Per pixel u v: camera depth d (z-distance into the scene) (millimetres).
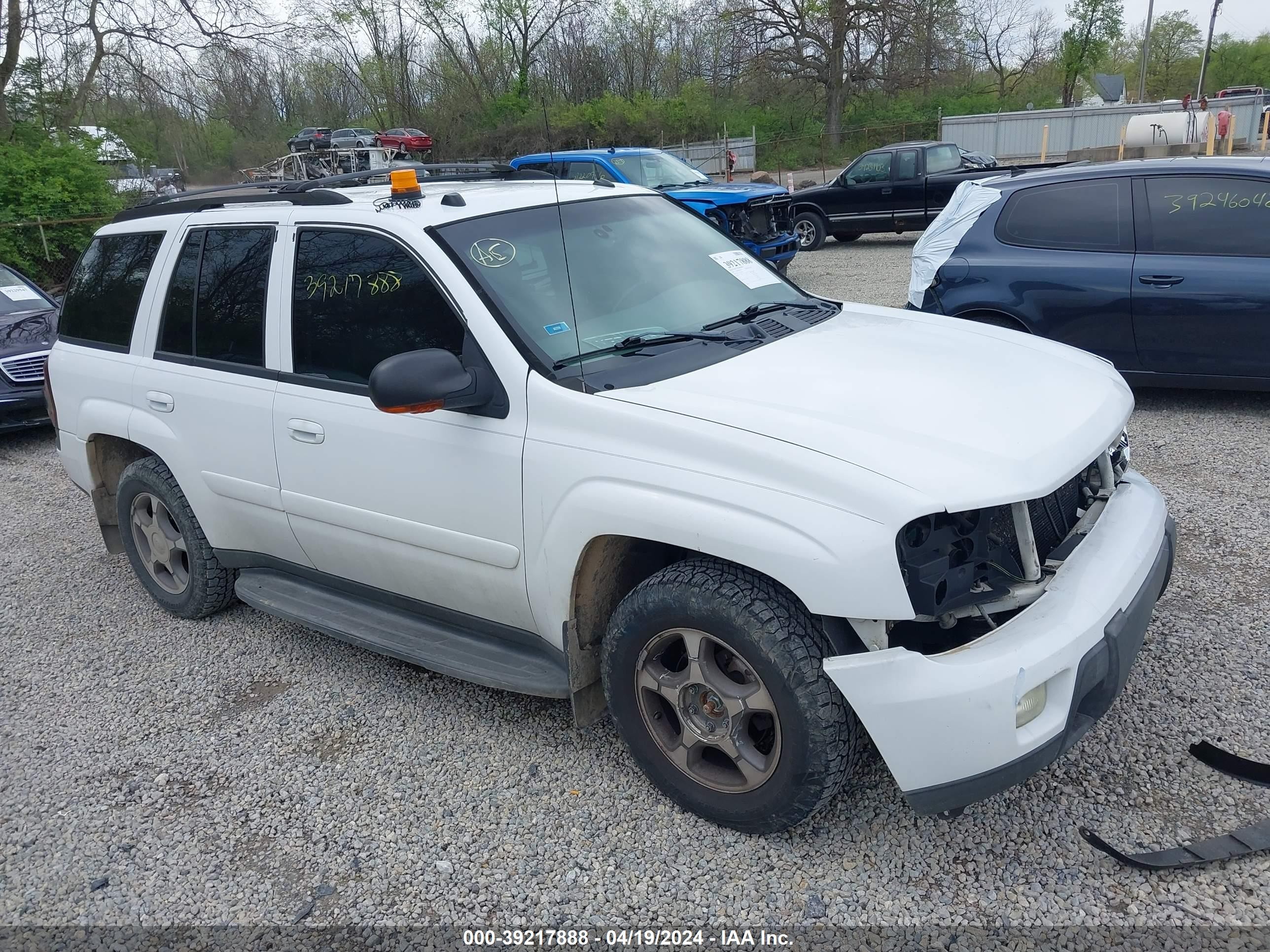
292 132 34000
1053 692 2525
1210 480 5320
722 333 3391
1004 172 8906
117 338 4629
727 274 3883
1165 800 2912
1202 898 2547
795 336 3473
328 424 3570
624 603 2938
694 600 2732
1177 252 6195
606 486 2826
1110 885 2617
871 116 42906
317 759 3553
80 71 22906
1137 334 6352
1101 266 6379
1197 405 6719
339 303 3578
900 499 2395
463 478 3195
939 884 2678
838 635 2584
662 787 3053
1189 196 6203
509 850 2977
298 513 3832
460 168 4582
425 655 3494
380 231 3461
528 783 3291
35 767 3656
